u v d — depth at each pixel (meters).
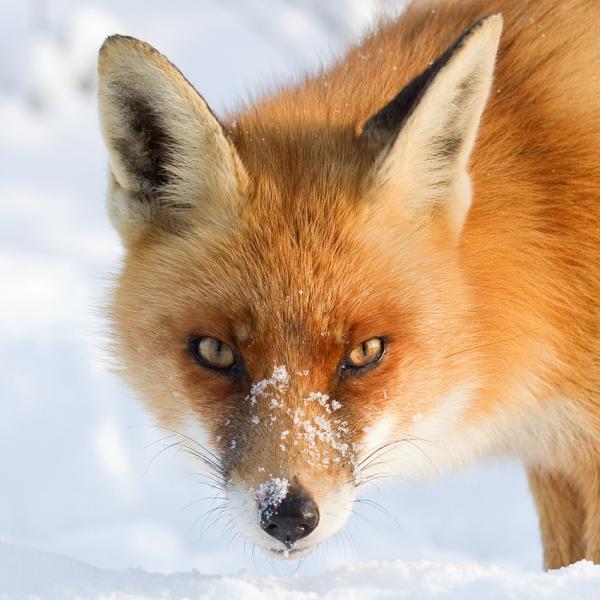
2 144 28.58
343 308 8.29
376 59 10.24
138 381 9.27
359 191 8.68
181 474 15.73
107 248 22.83
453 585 6.82
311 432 7.95
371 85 9.91
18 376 16.88
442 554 13.84
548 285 9.37
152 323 8.91
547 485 10.72
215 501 15.16
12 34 30.20
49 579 7.29
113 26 30.34
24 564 7.48
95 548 13.81
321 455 7.92
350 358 8.33
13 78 29.92
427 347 8.66
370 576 7.36
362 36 11.59
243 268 8.51
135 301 9.11
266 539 7.82
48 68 29.67
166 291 8.84
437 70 8.14
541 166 9.49
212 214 8.83
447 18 10.53
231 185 8.70
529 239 9.34
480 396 9.27
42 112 29.84
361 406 8.32
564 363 9.41
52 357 17.39
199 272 8.69
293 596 6.74
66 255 22.20
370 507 15.26
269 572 13.22
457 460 9.88
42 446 15.73
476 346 9.02
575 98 9.62
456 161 8.77
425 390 8.71
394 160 8.54
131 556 13.67
